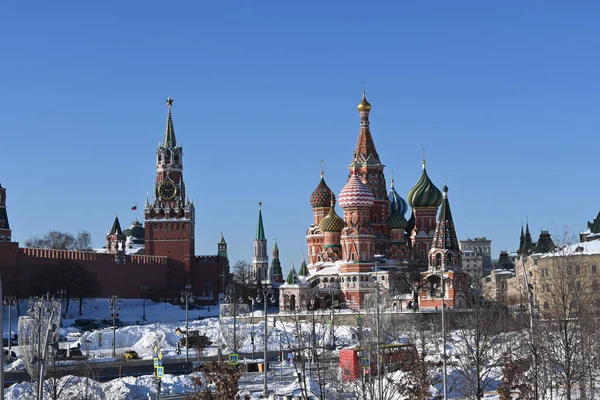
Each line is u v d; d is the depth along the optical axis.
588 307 111.19
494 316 147.12
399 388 107.25
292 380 145.25
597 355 115.44
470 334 122.50
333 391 118.69
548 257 134.00
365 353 123.12
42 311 108.50
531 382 104.12
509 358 113.38
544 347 104.94
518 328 141.88
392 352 133.12
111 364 171.00
